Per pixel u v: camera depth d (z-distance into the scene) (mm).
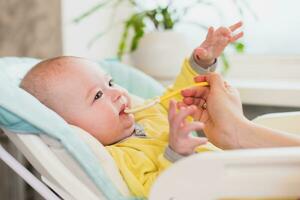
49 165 667
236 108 736
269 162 476
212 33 938
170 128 604
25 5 1235
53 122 690
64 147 683
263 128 703
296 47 1480
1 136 1160
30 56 1245
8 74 873
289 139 677
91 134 849
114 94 876
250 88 1192
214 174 480
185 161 483
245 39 1541
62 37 1262
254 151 487
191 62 975
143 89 1124
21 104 680
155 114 1004
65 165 696
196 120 769
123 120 875
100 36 1465
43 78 859
